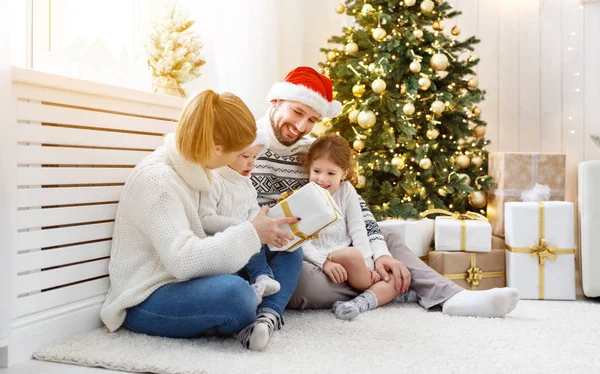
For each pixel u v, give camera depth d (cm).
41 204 139
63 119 146
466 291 175
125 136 166
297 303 178
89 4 248
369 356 129
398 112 240
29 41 221
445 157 250
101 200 157
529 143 290
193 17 288
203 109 138
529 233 210
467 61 263
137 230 149
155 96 176
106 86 157
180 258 134
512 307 169
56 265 143
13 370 125
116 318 146
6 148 127
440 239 217
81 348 135
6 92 127
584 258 209
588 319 170
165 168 145
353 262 177
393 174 255
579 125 282
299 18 296
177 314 137
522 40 290
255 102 263
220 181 163
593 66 279
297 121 183
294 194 142
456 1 298
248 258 138
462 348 136
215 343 138
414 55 242
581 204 211
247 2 263
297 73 187
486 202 254
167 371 120
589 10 279
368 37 250
